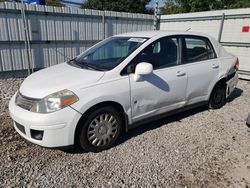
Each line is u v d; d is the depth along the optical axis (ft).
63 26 26.94
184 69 12.55
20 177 8.52
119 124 10.68
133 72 10.67
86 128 9.69
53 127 8.86
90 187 8.13
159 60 11.69
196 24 29.96
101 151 10.36
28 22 24.41
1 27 22.88
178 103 12.78
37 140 9.16
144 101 11.12
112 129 10.48
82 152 10.25
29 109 9.16
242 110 15.85
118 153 10.23
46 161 9.55
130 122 10.98
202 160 9.86
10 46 23.90
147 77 10.96
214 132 12.45
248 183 8.51
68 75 10.36
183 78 12.48
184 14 31.04
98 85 9.67
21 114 9.21
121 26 31.78
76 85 9.38
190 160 9.84
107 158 9.85
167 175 8.86
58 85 9.42
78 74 10.31
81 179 8.52
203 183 8.47
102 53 12.35
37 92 9.32
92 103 9.43
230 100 18.12
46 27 25.77
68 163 9.45
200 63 13.50
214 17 27.76
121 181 8.46
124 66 10.46
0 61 23.71
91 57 12.44
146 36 11.98
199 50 13.73
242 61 26.25
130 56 10.72
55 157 9.84
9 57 24.14
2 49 23.50
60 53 27.71
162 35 12.04
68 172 8.89
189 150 10.60
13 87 21.42
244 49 25.79
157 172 9.02
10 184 8.14
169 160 9.80
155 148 10.68
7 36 23.43
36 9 24.50
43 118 8.78
